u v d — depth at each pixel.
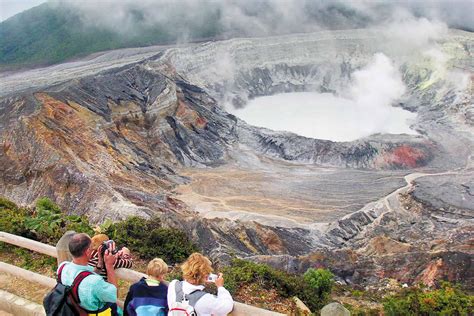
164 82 97.75
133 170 75.19
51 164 61.72
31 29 158.75
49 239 17.20
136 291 7.63
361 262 50.09
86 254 7.70
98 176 64.00
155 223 22.11
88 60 135.25
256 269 18.08
